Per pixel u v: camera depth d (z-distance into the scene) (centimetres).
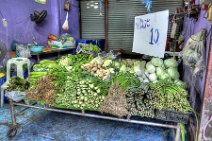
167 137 259
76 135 266
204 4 190
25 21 444
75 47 557
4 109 345
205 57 198
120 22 628
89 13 647
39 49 420
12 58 364
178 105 188
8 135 260
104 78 246
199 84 228
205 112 190
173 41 459
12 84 255
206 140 196
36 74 276
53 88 230
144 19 282
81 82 217
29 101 258
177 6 571
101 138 258
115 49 648
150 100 195
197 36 207
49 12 530
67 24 557
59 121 305
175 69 271
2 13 383
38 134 268
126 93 201
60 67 271
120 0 611
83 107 217
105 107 200
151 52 262
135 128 283
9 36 402
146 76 261
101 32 650
